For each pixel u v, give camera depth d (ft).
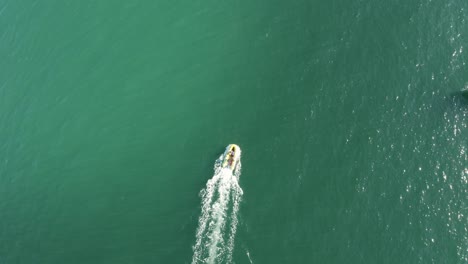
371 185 224.33
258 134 245.65
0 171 262.06
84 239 229.25
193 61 279.90
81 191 245.45
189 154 246.88
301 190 226.38
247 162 236.84
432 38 262.47
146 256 219.00
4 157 266.57
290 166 233.14
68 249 228.02
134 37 297.12
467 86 244.63
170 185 238.27
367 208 219.00
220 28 290.15
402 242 210.18
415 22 269.44
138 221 229.45
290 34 278.05
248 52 276.41
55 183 251.39
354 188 224.53
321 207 221.05
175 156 247.50
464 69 250.16
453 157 226.99
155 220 228.63
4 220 243.60
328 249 211.00
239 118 253.44
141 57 287.48
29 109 281.13
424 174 224.53
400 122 238.89
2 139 273.95
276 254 211.82
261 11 291.38
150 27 299.79
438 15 269.44
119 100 273.75
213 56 279.28
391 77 252.62
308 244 213.05
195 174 239.30
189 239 220.02
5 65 302.45
